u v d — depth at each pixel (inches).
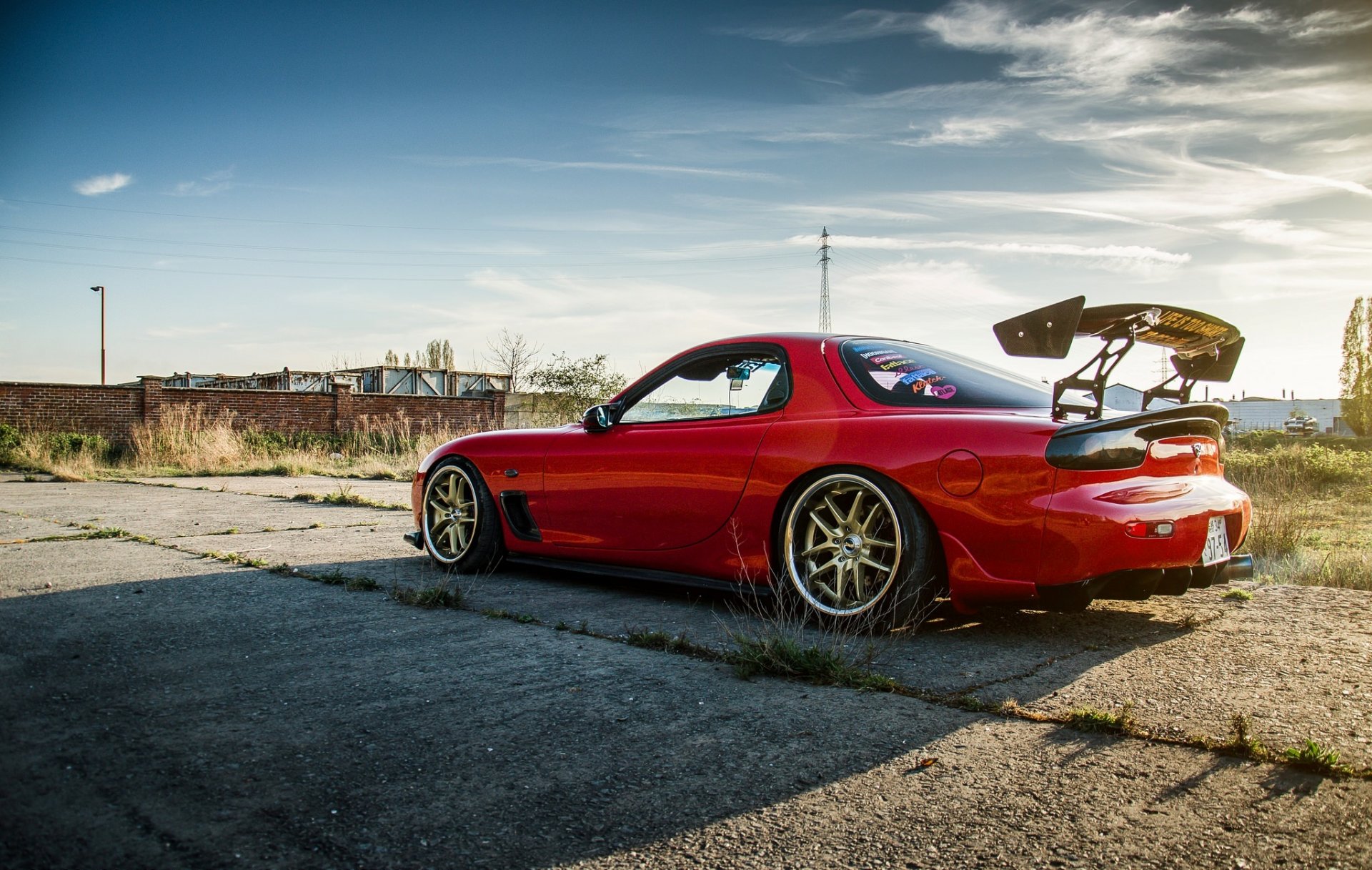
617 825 66.0
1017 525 113.3
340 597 148.5
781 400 141.0
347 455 709.3
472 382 1323.8
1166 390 142.6
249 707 91.5
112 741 81.5
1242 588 157.8
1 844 61.6
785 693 96.9
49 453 601.9
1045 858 60.9
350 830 64.7
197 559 187.8
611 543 157.2
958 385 134.3
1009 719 88.4
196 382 1380.4
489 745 81.5
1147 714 89.0
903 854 61.6
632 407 160.7
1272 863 59.9
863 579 126.0
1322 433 2918.3
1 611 135.4
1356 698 93.6
